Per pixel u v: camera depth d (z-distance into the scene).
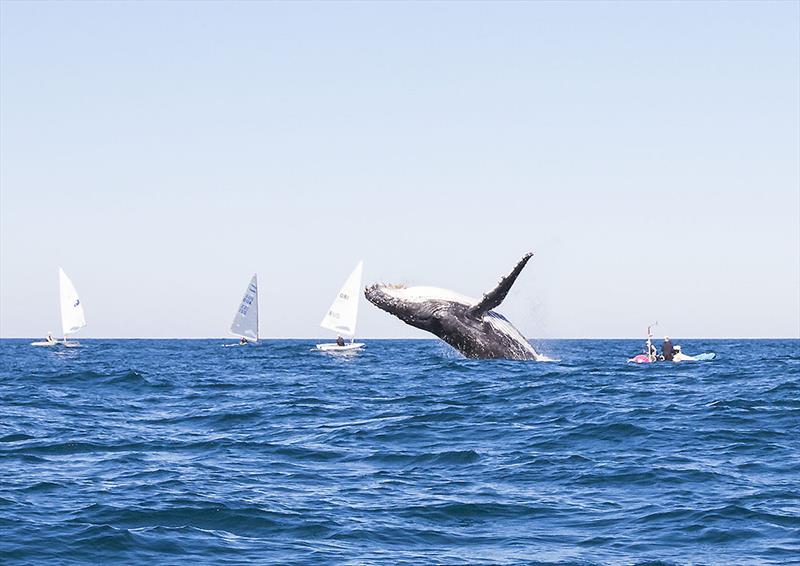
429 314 103.50
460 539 36.59
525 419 67.62
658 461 51.09
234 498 42.84
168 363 171.25
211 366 155.38
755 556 33.78
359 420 69.50
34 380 112.69
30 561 32.78
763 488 44.25
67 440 61.00
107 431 65.75
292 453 55.72
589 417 67.19
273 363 165.25
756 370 113.00
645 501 42.28
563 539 36.53
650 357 132.00
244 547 35.16
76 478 47.81
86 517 38.94
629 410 70.38
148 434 64.19
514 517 39.94
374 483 46.84
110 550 34.31
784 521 38.28
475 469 50.31
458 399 80.56
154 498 42.69
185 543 35.47
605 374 102.12
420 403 78.62
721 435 59.34
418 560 33.56
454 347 105.94
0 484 46.00
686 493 43.56
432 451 55.69
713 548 34.91
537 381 93.06
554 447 56.25
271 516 39.66
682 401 76.44
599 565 33.00
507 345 106.69
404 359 170.00
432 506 41.75
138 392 97.50
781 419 65.69
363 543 35.84
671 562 33.28
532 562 33.38
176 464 52.31
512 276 95.19
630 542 35.91
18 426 67.94
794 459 51.47
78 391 98.88
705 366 122.12
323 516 39.78
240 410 77.56
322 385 103.25
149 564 32.78
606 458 52.38
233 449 57.28
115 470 50.31
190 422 70.94
